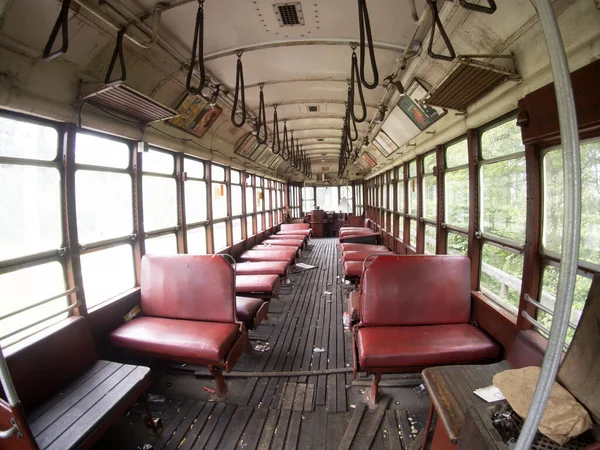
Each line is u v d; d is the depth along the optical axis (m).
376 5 2.43
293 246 7.95
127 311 3.24
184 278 3.23
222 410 2.64
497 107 2.51
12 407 1.32
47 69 2.30
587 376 1.37
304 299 5.54
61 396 2.11
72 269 2.62
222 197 6.34
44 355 2.18
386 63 3.44
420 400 2.70
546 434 1.16
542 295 2.24
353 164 14.84
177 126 4.29
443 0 2.25
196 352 2.66
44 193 2.47
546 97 1.94
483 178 3.06
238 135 6.48
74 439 1.74
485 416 1.34
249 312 3.53
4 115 2.15
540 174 2.19
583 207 1.87
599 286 1.48
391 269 2.95
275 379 3.07
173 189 4.41
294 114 5.84
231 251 6.56
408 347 2.48
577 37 1.66
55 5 2.05
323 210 14.99
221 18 2.57
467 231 3.29
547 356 0.70
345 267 5.48
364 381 2.97
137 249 3.51
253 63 3.47
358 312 3.41
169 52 3.00
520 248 2.43
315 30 2.79
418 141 5.01
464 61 2.04
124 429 2.45
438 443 1.78
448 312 2.93
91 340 2.58
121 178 3.34
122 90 2.38
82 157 2.82
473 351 2.47
